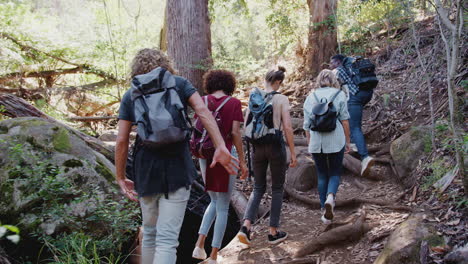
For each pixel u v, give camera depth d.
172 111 2.46
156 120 2.40
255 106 3.88
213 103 3.49
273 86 4.00
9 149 4.55
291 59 12.88
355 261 3.56
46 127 4.91
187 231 6.23
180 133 2.46
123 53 10.91
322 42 10.50
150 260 2.71
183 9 9.73
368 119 7.03
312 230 4.41
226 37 16.06
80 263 3.48
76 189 4.52
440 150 4.57
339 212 4.79
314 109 4.09
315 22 10.55
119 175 2.65
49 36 11.31
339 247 3.87
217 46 14.23
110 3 13.87
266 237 4.40
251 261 3.87
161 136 2.41
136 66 2.67
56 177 4.29
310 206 5.14
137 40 11.82
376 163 5.59
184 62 9.77
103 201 4.50
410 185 4.74
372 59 9.26
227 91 3.60
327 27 10.45
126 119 2.59
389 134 6.39
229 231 5.91
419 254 2.95
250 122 4.00
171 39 9.90
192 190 6.39
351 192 5.30
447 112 5.59
